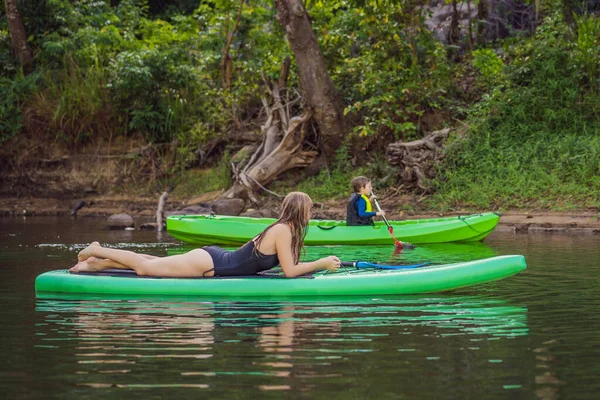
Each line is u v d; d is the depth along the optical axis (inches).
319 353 161.3
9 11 773.3
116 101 758.5
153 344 169.9
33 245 399.5
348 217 422.9
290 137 660.7
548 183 554.6
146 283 233.0
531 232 468.1
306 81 653.3
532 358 157.3
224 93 729.0
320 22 721.6
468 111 645.3
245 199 640.4
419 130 661.9
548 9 706.8
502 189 560.1
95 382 141.0
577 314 204.4
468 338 175.8
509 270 238.5
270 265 238.5
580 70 628.1
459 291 242.4
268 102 735.7
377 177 634.8
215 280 231.8
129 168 746.2
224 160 699.4
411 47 663.1
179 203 679.1
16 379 143.4
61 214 692.7
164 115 753.0
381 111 650.2
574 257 329.4
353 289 231.3
